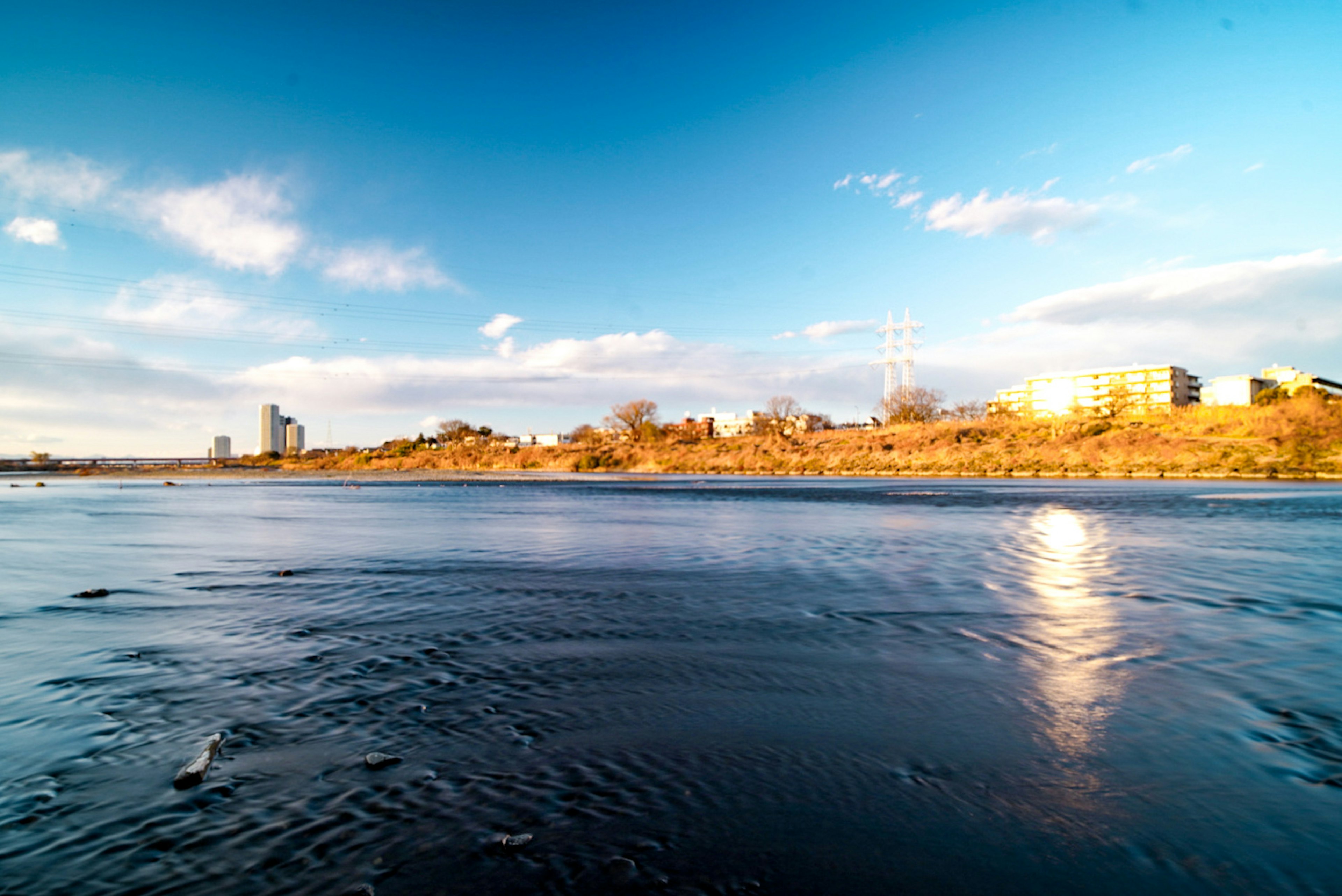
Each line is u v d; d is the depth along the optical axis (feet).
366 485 209.26
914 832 13.30
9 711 19.63
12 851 12.65
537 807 14.16
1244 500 107.86
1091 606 33.68
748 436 422.41
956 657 25.07
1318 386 356.18
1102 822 13.62
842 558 50.21
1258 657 24.91
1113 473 203.82
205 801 14.43
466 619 31.35
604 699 20.65
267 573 44.37
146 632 28.86
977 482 181.88
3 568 47.06
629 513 94.02
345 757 16.52
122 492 170.30
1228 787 15.03
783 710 19.79
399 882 11.65
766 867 12.10
